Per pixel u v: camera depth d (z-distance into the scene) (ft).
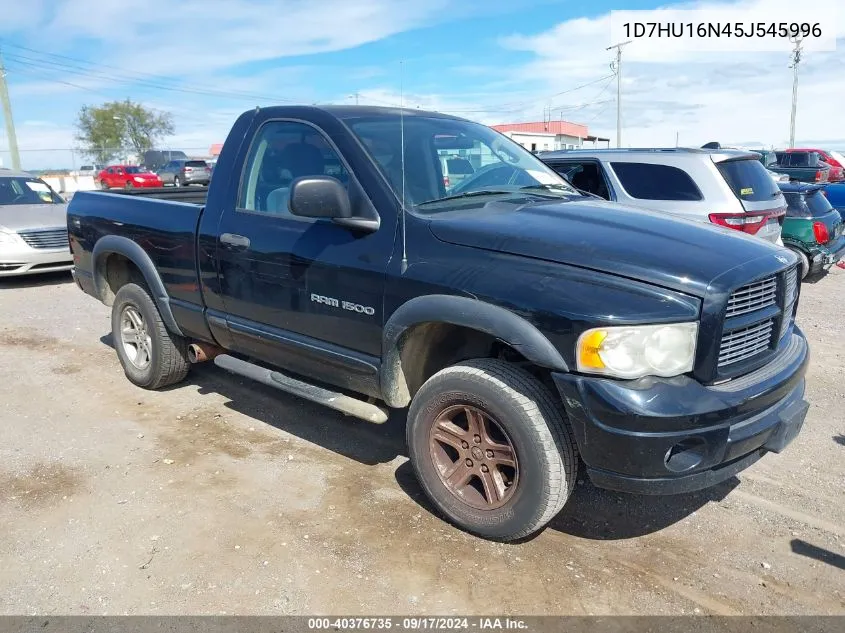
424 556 10.14
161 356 16.17
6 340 21.74
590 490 12.15
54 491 12.05
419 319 10.16
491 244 9.87
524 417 9.50
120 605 9.11
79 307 26.71
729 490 12.14
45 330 23.03
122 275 17.84
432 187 11.60
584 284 9.04
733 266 9.29
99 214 17.04
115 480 12.43
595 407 8.77
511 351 10.59
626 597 9.27
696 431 8.70
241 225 13.01
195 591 9.37
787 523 11.08
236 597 9.25
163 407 15.94
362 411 11.51
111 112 208.33
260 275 12.63
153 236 15.19
